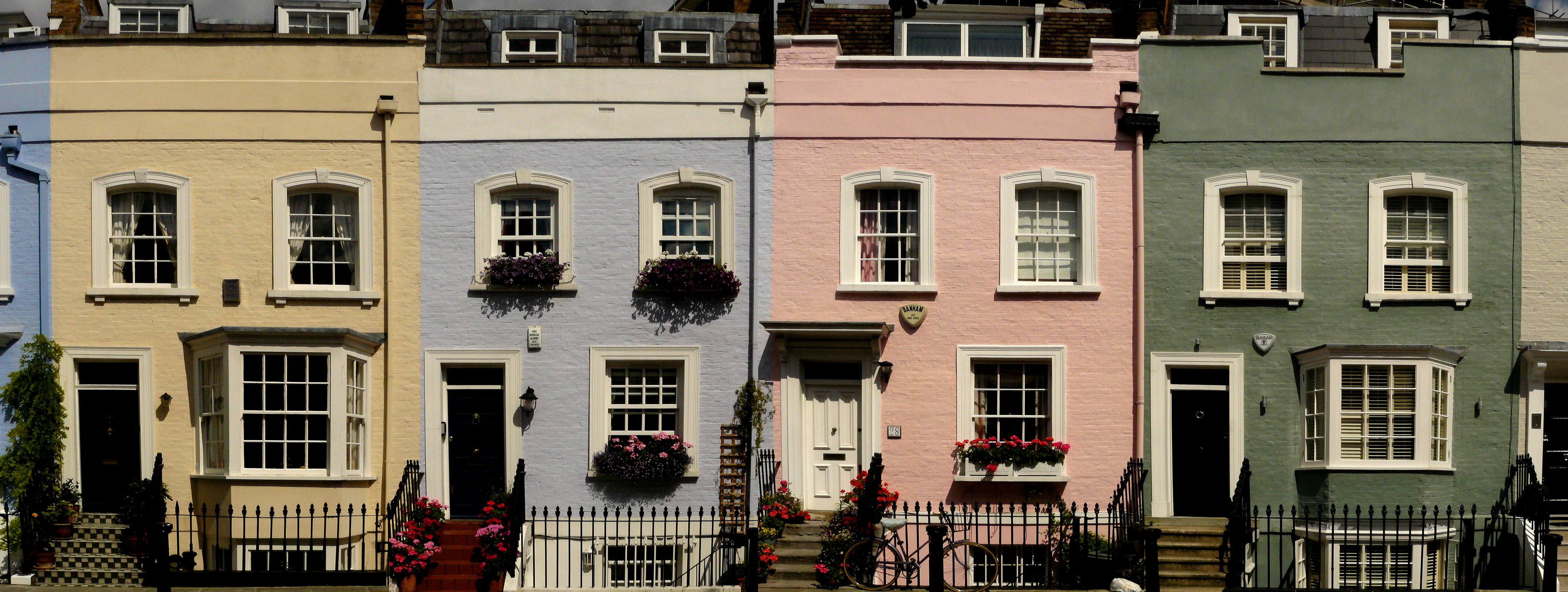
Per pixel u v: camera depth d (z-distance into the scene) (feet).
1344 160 74.74
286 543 72.02
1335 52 82.17
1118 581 66.23
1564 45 75.20
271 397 72.43
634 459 73.41
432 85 75.05
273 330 71.77
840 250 74.49
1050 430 74.23
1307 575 72.79
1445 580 72.02
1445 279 74.95
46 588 66.85
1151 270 74.43
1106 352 74.08
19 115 74.79
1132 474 73.10
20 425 72.49
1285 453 73.72
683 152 74.95
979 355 74.13
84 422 74.54
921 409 74.18
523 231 75.46
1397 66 78.69
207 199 74.49
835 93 74.95
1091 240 74.43
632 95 75.05
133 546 71.15
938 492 73.92
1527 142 74.84
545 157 74.84
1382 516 71.77
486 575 67.62
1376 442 72.28
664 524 71.51
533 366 74.38
